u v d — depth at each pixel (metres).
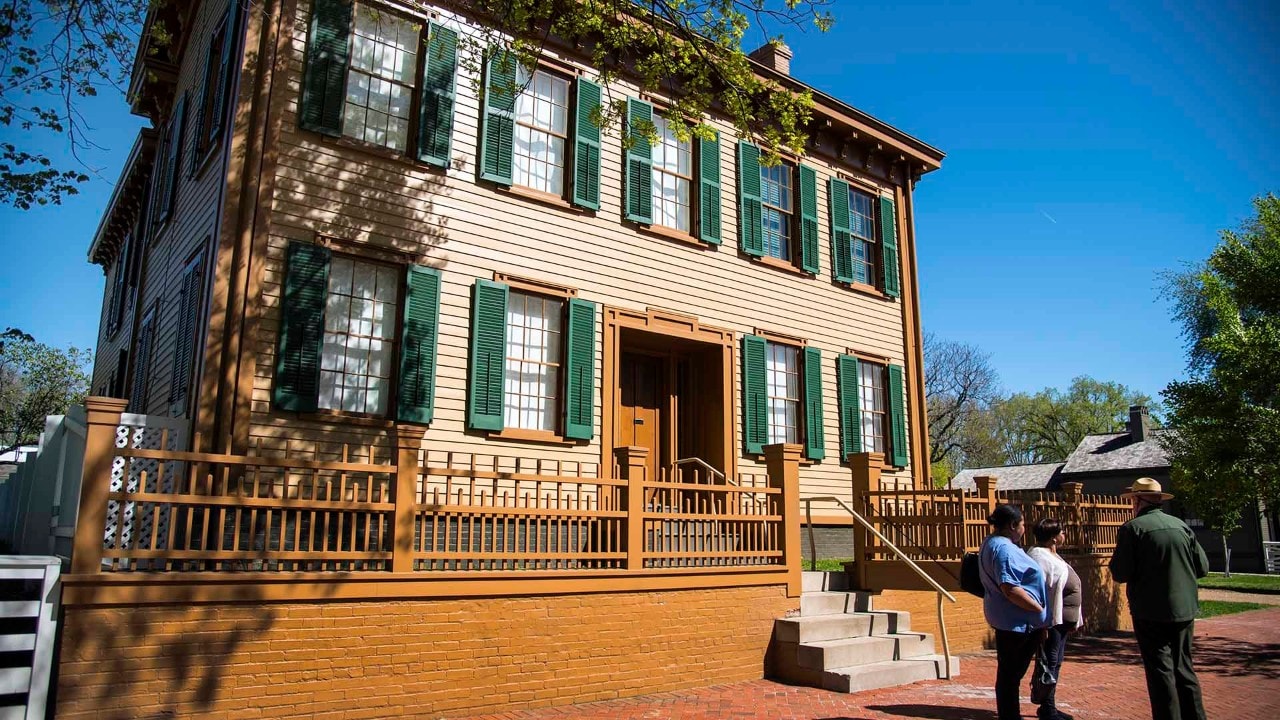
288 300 9.73
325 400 10.09
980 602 12.59
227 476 6.61
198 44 13.28
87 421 6.13
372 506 7.20
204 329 9.61
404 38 11.46
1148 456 41.62
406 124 11.28
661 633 8.87
